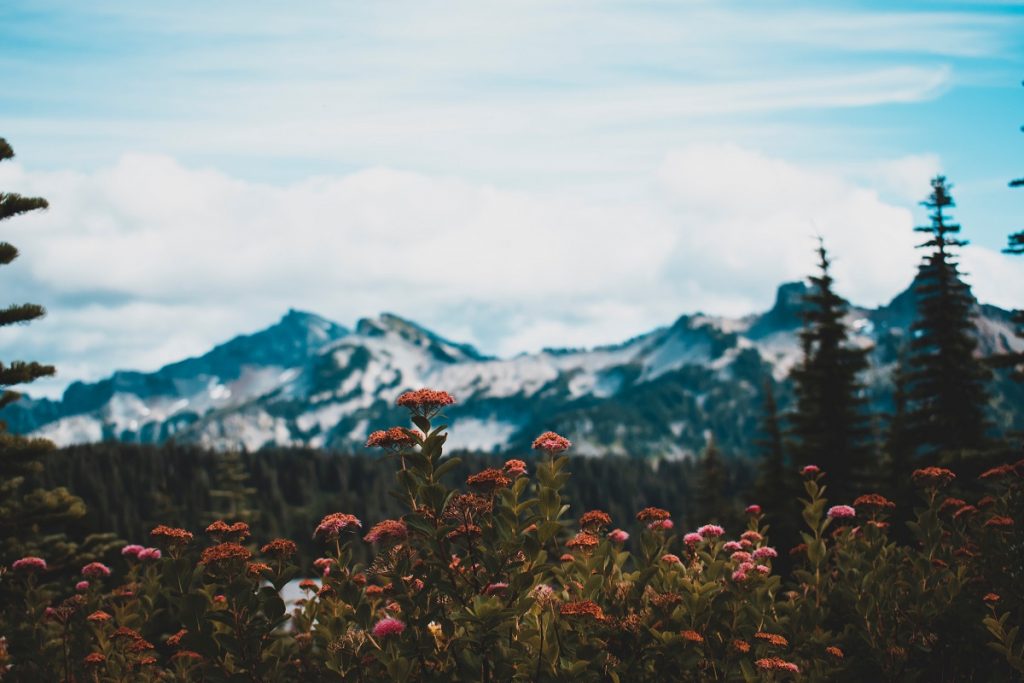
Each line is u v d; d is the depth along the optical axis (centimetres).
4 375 1493
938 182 2888
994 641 708
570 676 539
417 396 548
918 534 786
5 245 1429
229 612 573
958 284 2819
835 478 3002
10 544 1424
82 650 702
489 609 520
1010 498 836
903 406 2953
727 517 3650
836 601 777
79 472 10819
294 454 15300
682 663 580
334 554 654
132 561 823
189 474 12575
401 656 545
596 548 651
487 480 545
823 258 3362
